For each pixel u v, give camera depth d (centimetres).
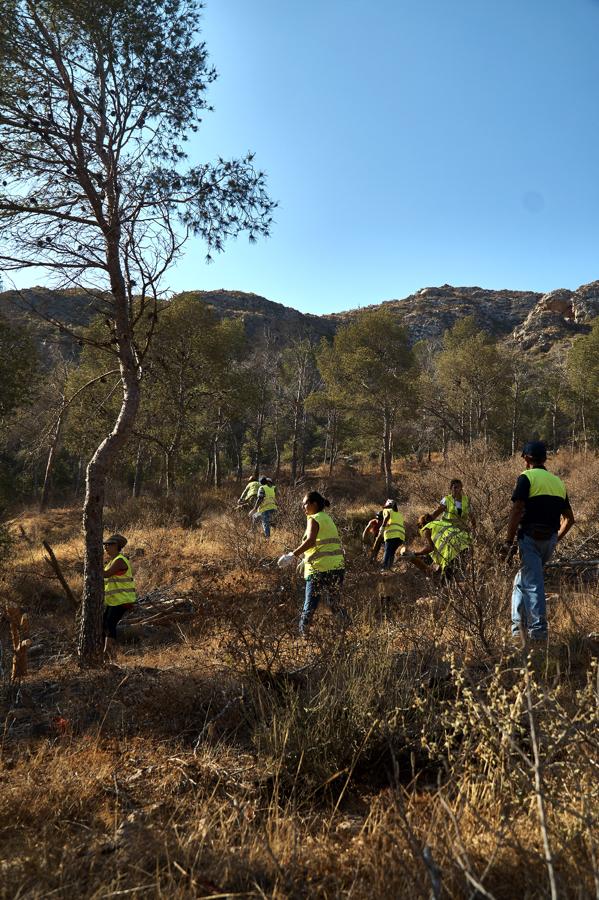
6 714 405
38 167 678
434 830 224
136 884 217
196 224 732
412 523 1322
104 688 425
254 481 1496
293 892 204
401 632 428
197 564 1080
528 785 229
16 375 1441
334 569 574
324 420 7006
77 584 1045
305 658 409
